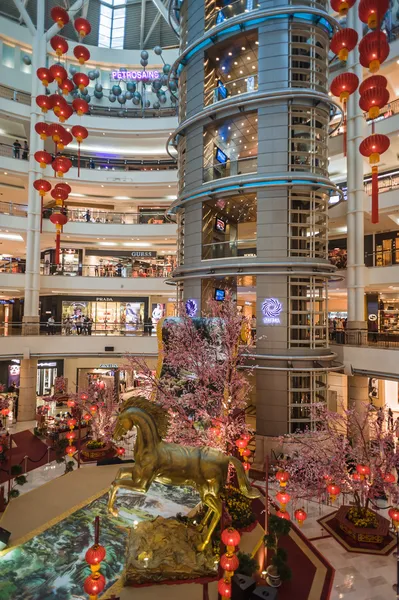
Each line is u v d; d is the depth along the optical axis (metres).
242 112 16.23
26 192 28.55
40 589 7.16
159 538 8.24
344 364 17.78
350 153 19.61
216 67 18.48
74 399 17.36
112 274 27.36
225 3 17.56
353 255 19.50
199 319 13.84
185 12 19.20
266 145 15.89
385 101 9.09
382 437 11.06
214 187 16.41
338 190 16.14
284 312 15.59
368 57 8.50
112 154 30.64
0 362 26.34
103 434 16.36
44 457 16.23
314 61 16.19
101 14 30.92
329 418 12.60
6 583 7.31
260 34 16.00
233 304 13.56
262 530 9.91
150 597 7.07
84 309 29.88
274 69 15.80
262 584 8.03
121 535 8.92
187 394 11.52
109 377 26.75
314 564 8.88
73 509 10.10
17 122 25.59
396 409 22.67
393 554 9.47
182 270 17.70
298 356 15.27
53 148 28.20
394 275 18.88
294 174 15.37
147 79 30.52
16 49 27.42
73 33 30.64
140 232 27.47
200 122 17.44
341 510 10.91
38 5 25.19
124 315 30.59
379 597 7.81
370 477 10.46
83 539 8.76
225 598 6.43
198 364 11.77
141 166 30.89
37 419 22.12
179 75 19.66
